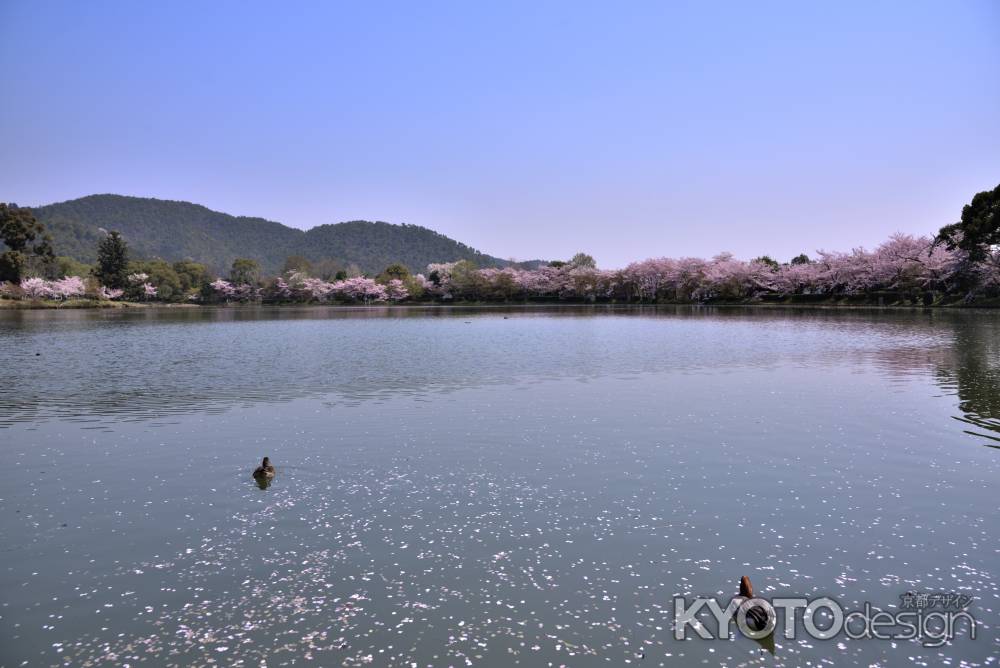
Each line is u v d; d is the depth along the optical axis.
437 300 191.50
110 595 8.28
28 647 7.16
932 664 6.83
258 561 9.16
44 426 17.64
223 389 23.81
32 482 12.68
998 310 71.31
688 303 140.00
